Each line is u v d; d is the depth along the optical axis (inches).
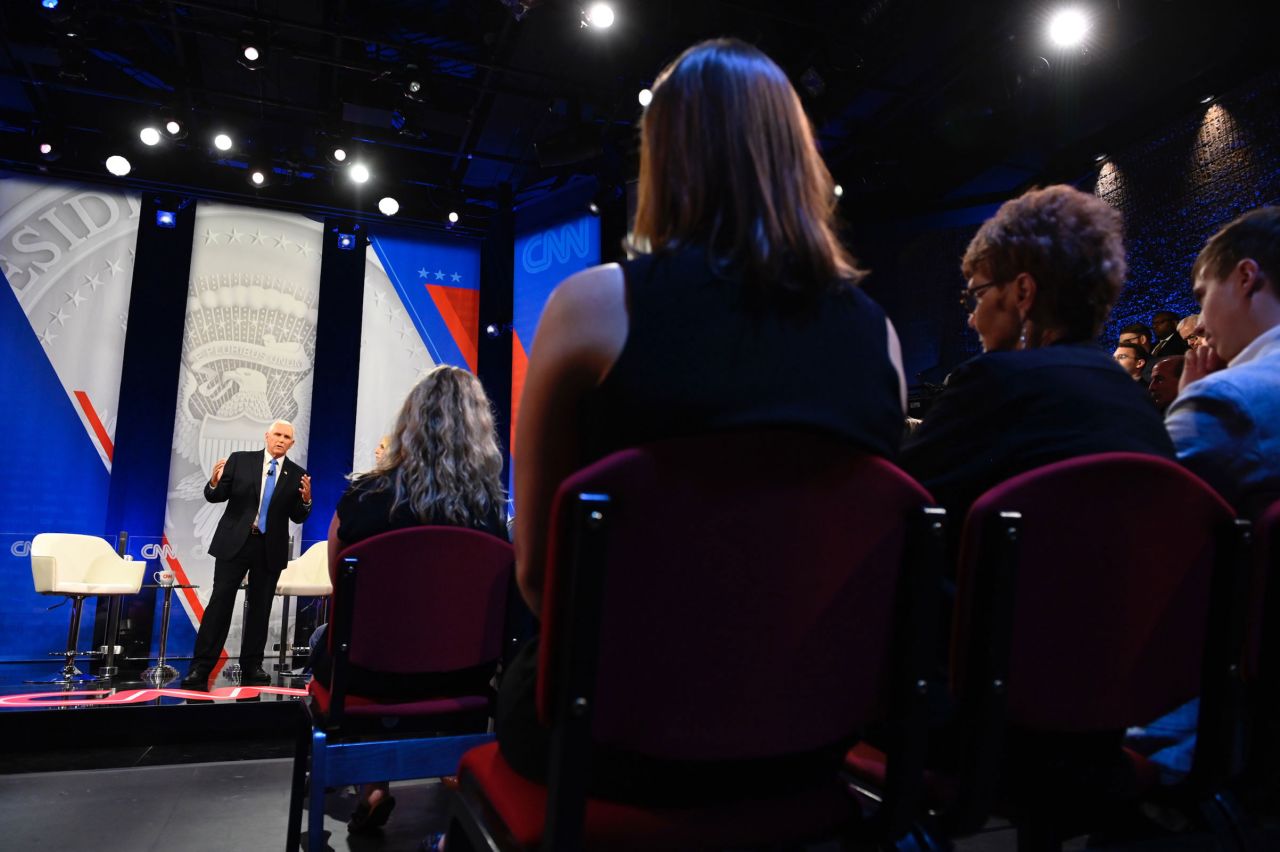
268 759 138.9
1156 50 210.5
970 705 34.9
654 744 29.4
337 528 82.8
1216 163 211.5
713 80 34.7
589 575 27.3
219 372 287.1
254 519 207.6
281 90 268.2
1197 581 37.5
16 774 127.8
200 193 292.2
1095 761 39.2
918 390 241.6
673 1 224.1
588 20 211.8
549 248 312.3
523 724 34.3
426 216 315.6
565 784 27.7
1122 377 43.4
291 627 268.4
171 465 276.8
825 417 30.5
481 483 85.0
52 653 253.6
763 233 32.1
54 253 274.8
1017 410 40.9
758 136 33.6
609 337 30.3
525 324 312.7
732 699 29.7
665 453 27.8
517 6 208.8
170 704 153.4
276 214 302.4
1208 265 56.1
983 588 34.5
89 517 266.2
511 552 76.4
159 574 220.4
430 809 107.0
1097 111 236.2
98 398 272.5
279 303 298.0
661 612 28.6
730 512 28.5
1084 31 200.1
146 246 284.2
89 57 248.1
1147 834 41.3
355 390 301.9
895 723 32.9
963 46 229.0
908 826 33.3
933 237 279.7
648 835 30.0
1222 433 47.9
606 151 265.1
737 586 29.1
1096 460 34.7
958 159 268.5
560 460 32.0
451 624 74.9
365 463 299.9
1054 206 47.6
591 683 27.8
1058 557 35.3
